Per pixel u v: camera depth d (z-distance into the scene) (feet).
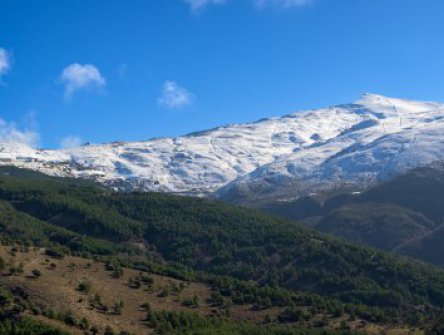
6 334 418.10
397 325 541.34
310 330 496.23
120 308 494.59
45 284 501.15
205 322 492.13
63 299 485.15
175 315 492.54
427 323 546.67
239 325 494.18
